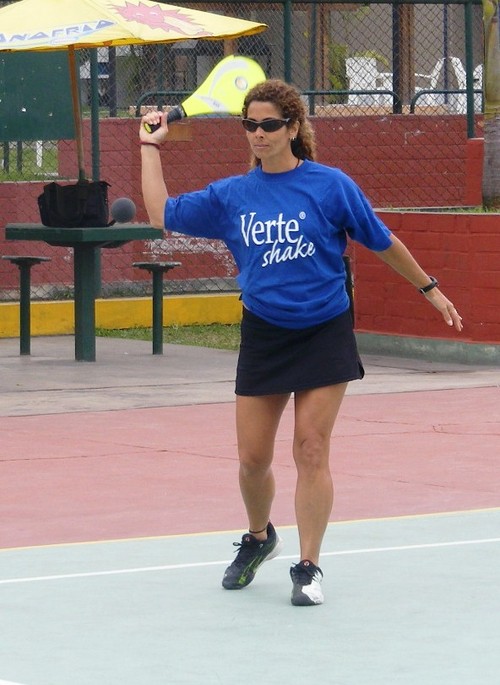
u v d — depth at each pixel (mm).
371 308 22891
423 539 11289
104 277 26328
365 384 19625
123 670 8047
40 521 12008
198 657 8289
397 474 13930
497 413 17312
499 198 22953
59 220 21281
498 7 22672
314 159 9594
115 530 11680
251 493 9766
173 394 18781
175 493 13078
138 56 26828
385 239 9508
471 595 9609
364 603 9438
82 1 20547
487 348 21375
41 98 25141
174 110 9734
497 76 22719
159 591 9781
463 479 13711
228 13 27125
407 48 28875
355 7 28234
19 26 20188
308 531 9500
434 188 28734
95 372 20766
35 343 24266
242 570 9828
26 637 8711
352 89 29047
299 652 8359
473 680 7801
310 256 9312
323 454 9516
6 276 25438
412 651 8359
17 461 14500
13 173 26500
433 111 29203
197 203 9531
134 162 26312
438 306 9859
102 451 15016
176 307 26438
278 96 9234
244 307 9602
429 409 17609
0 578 10148
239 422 9672
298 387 9414
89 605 9438
